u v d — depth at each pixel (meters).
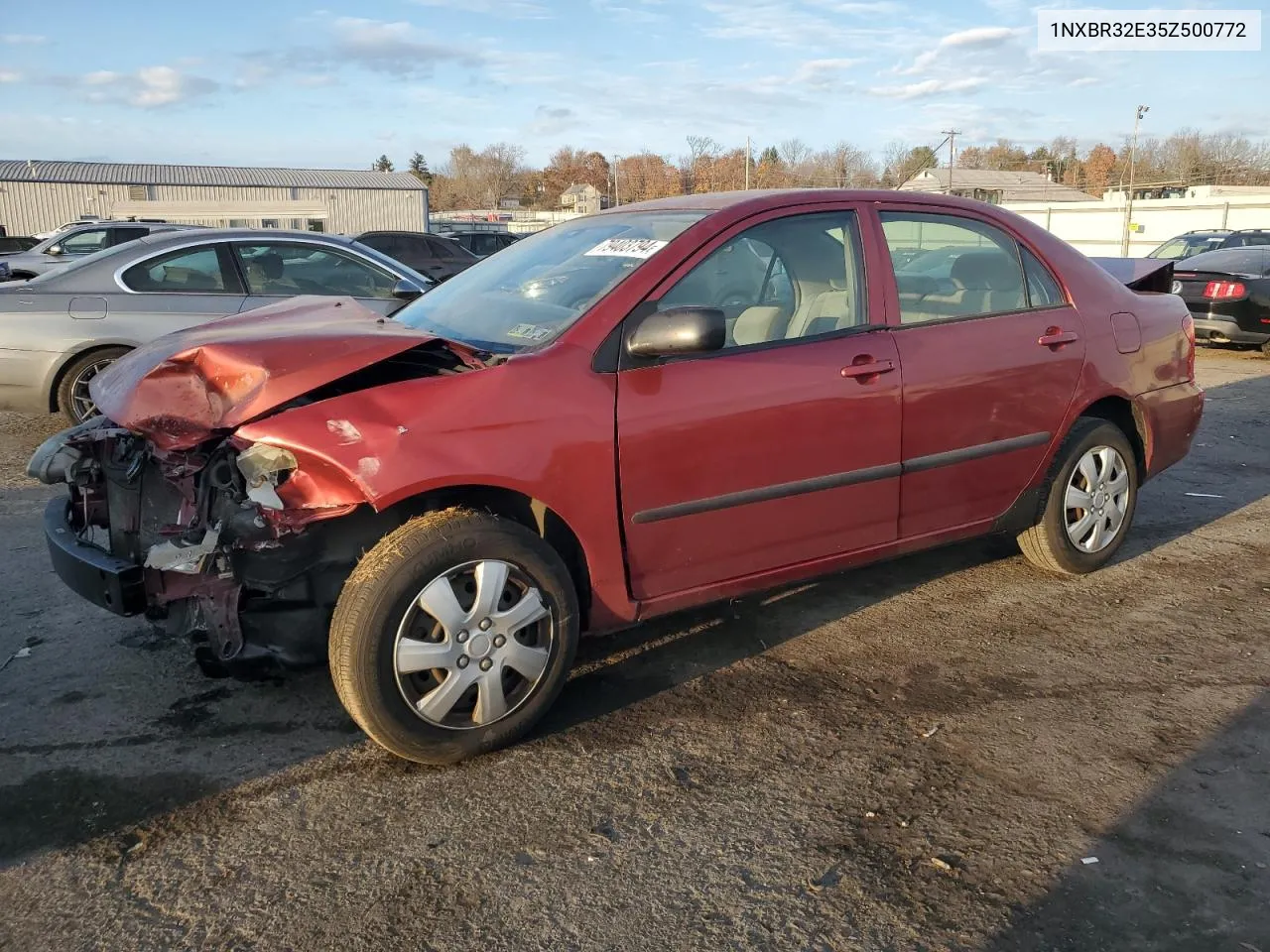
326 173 55.97
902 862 2.63
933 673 3.71
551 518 3.24
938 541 4.10
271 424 2.83
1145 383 4.62
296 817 2.83
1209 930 2.38
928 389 3.83
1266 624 4.15
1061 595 4.46
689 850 2.69
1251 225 33.09
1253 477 6.53
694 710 3.44
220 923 2.41
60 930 2.39
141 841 2.72
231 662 3.05
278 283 7.54
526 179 104.19
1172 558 4.95
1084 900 2.48
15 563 4.81
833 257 3.79
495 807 2.88
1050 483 4.40
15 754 3.14
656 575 3.38
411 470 2.85
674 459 3.29
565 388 3.12
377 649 2.86
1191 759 3.12
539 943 2.35
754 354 3.48
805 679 3.67
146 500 3.33
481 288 3.96
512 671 3.15
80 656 3.82
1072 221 38.88
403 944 2.34
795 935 2.37
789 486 3.55
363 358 2.95
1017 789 2.96
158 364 2.99
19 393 6.95
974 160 82.50
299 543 2.94
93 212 49.34
